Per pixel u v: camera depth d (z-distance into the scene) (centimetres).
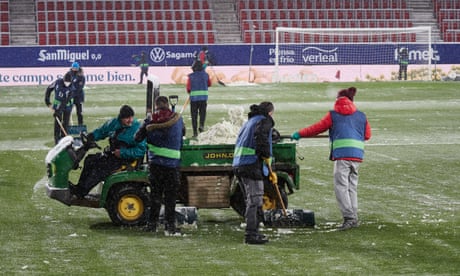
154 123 2044
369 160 3431
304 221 2184
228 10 9856
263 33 9612
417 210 2406
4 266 1755
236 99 6462
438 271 1711
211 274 1688
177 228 2112
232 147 2242
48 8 9406
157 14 9675
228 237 2069
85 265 1764
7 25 9162
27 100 6431
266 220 2177
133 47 8212
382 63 8781
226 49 8406
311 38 9738
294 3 10019
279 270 1720
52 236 2064
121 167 2192
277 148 2231
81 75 4544
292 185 2214
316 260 1808
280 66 8456
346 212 2158
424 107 5822
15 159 3512
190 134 4425
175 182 2073
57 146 2203
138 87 7669
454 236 2053
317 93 6938
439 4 10175
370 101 6281
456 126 4731
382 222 2238
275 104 6053
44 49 8075
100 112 5538
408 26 10038
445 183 2884
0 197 2639
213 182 2234
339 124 2186
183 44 9062
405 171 3145
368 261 1797
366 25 9988
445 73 8900
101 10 9550
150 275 1680
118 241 2006
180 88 7506
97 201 2208
